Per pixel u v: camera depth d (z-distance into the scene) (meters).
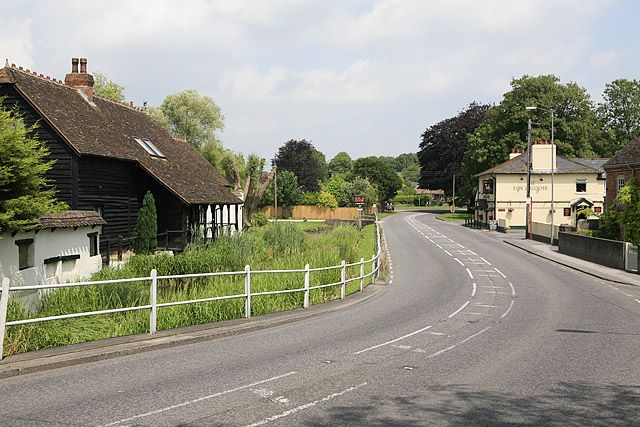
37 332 10.99
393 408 7.62
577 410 7.63
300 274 20.36
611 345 12.54
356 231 51.94
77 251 20.73
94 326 12.41
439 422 7.05
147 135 38.03
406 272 31.53
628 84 88.81
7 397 7.92
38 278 17.86
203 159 47.19
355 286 24.86
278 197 99.12
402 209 142.88
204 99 71.25
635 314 17.84
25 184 15.01
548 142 67.62
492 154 81.88
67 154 26.55
